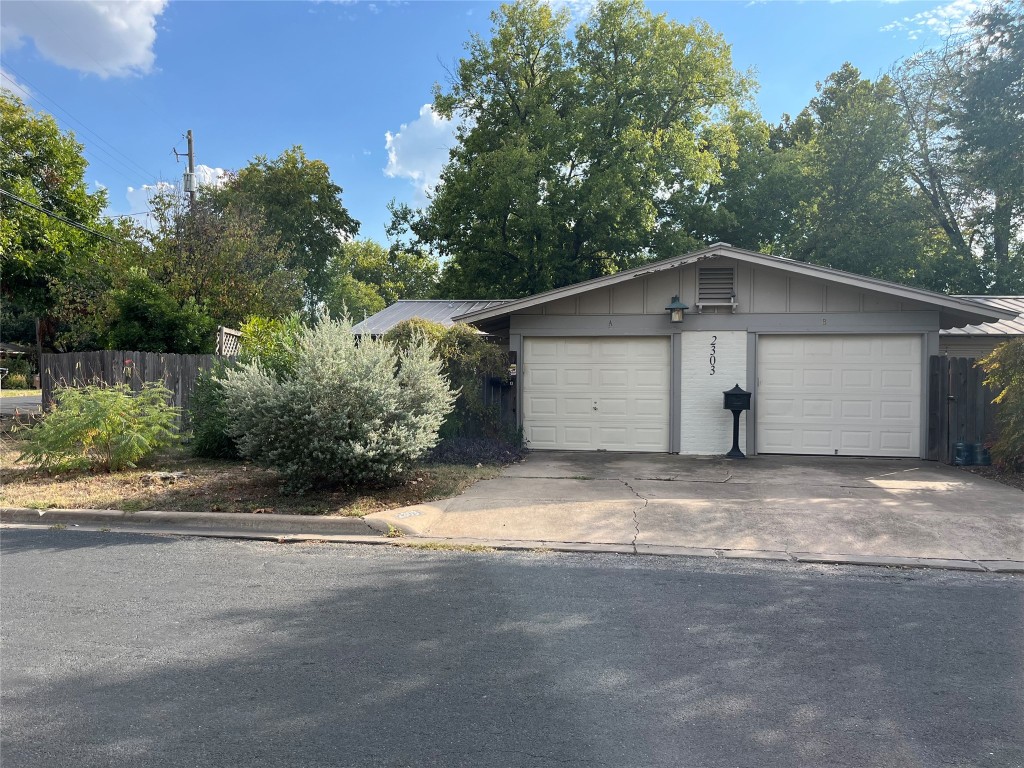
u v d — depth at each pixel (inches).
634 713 128.5
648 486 350.3
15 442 491.2
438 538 264.4
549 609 185.9
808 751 115.3
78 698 134.0
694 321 478.6
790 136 1244.5
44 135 1039.6
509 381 495.8
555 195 995.3
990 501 312.7
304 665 149.3
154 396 415.5
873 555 241.4
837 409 464.8
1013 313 426.0
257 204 1165.1
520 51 1054.4
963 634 168.6
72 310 810.2
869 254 955.3
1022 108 823.7
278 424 305.7
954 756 113.9
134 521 287.9
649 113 1007.6
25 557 236.8
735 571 223.6
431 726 123.5
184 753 114.4
